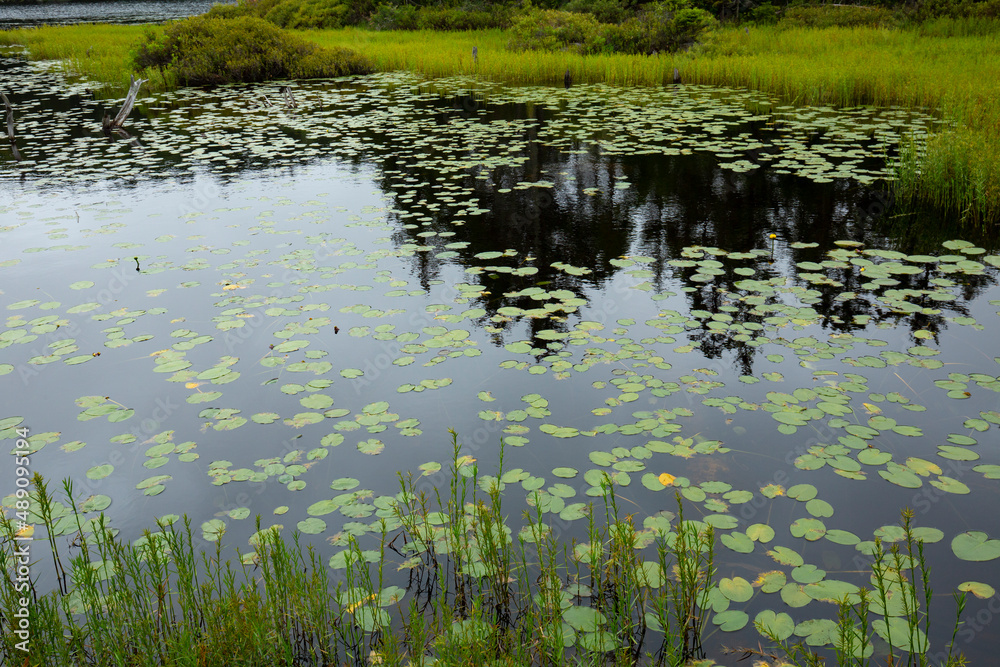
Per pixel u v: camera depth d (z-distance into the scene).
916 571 2.49
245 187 8.29
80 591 2.34
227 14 31.67
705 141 9.97
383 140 10.78
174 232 6.63
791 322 4.43
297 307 4.87
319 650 2.26
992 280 5.00
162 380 3.97
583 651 2.19
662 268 5.46
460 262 5.71
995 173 6.30
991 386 3.61
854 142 9.43
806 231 6.23
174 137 11.48
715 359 4.01
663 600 2.23
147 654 2.09
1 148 10.91
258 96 15.80
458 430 3.45
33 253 6.11
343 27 31.45
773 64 14.72
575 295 4.98
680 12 18.97
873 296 4.79
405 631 2.20
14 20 45.41
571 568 2.56
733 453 3.20
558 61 16.91
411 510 2.71
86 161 9.91
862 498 2.90
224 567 2.63
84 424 3.59
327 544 2.74
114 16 46.00
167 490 3.08
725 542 2.62
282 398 3.78
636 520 2.79
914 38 18.11
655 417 3.46
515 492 2.99
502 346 4.27
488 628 2.22
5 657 2.12
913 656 2.14
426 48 21.77
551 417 3.52
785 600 2.37
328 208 7.32
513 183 8.17
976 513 2.79
